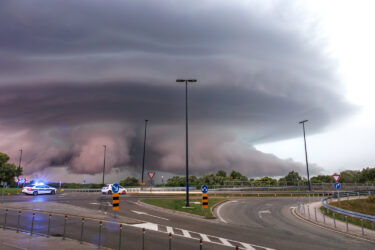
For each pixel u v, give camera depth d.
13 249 11.05
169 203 30.28
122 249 11.69
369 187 59.84
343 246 13.42
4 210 22.92
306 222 21.48
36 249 11.09
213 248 12.30
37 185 41.44
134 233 14.96
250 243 13.59
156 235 14.68
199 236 14.87
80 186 69.25
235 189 58.06
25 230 15.24
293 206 32.47
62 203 28.31
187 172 28.11
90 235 14.23
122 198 37.38
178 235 14.91
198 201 33.41
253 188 58.44
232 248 12.41
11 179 71.69
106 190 44.78
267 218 23.17
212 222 20.19
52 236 13.81
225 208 29.14
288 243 13.84
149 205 28.55
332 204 33.72
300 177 87.00
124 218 19.92
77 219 19.05
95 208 25.33
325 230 18.08
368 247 13.28
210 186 60.31
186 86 29.75
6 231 14.78
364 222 21.98
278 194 49.62
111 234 14.54
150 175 30.50
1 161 70.44
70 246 11.77
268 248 12.64
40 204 26.89
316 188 61.94
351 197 40.19
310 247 13.06
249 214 25.33
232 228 17.84
